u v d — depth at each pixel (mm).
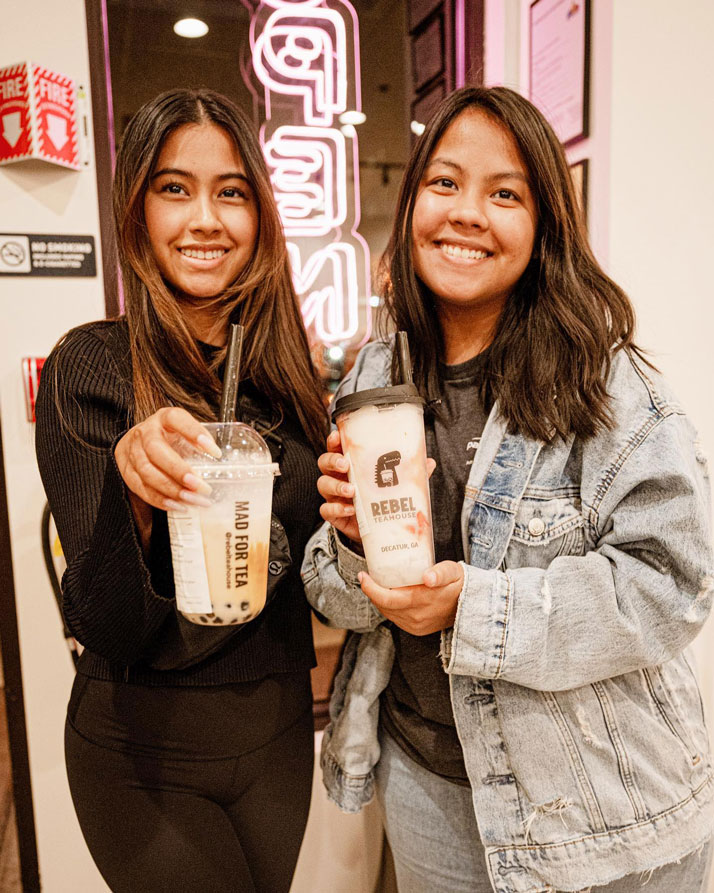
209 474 770
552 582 915
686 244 1875
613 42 1747
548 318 1023
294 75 1866
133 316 1070
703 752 1032
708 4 1799
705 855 1021
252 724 1095
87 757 1068
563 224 1018
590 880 951
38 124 1531
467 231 1002
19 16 1573
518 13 1854
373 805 1833
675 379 1913
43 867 1749
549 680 915
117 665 955
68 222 1647
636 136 1801
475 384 1118
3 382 1641
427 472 898
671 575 916
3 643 1701
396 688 1169
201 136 1067
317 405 1238
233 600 803
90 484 952
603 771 969
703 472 981
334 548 1076
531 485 1004
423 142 1048
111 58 1746
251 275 1151
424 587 872
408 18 1911
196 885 1069
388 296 1247
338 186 1929
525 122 987
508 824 994
